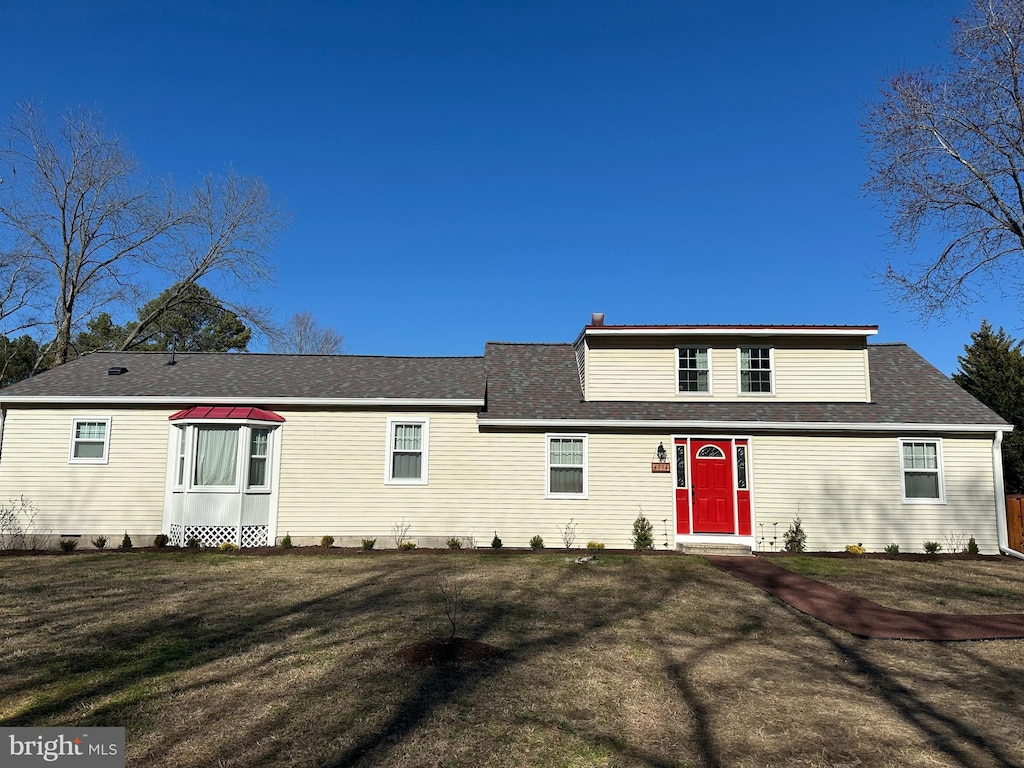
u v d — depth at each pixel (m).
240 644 7.32
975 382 24.70
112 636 7.63
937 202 19.81
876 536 15.56
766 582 11.64
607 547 15.70
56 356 28.03
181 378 17.22
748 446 15.98
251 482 15.72
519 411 16.33
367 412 16.20
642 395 17.05
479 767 4.53
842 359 16.98
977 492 15.65
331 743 4.85
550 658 6.96
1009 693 6.25
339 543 15.62
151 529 15.68
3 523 15.52
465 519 15.86
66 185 28.22
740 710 5.68
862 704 5.89
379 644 7.34
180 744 4.80
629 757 4.73
